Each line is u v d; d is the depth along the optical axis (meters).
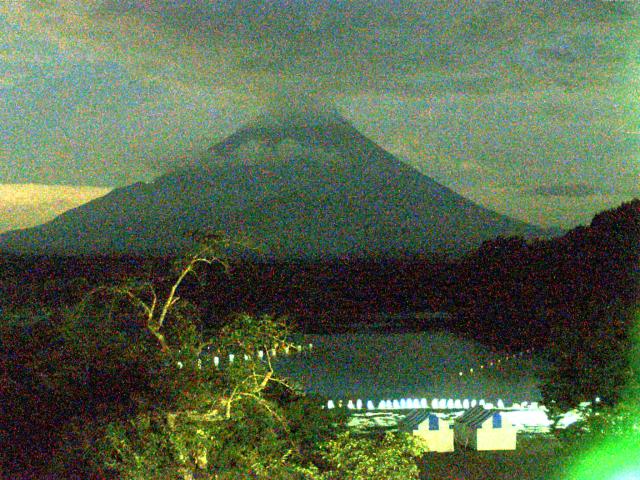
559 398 23.98
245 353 20.73
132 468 17.98
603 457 22.42
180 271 20.88
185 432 18.56
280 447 20.12
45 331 21.00
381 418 31.05
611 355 23.50
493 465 24.17
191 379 19.41
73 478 19.14
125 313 21.47
